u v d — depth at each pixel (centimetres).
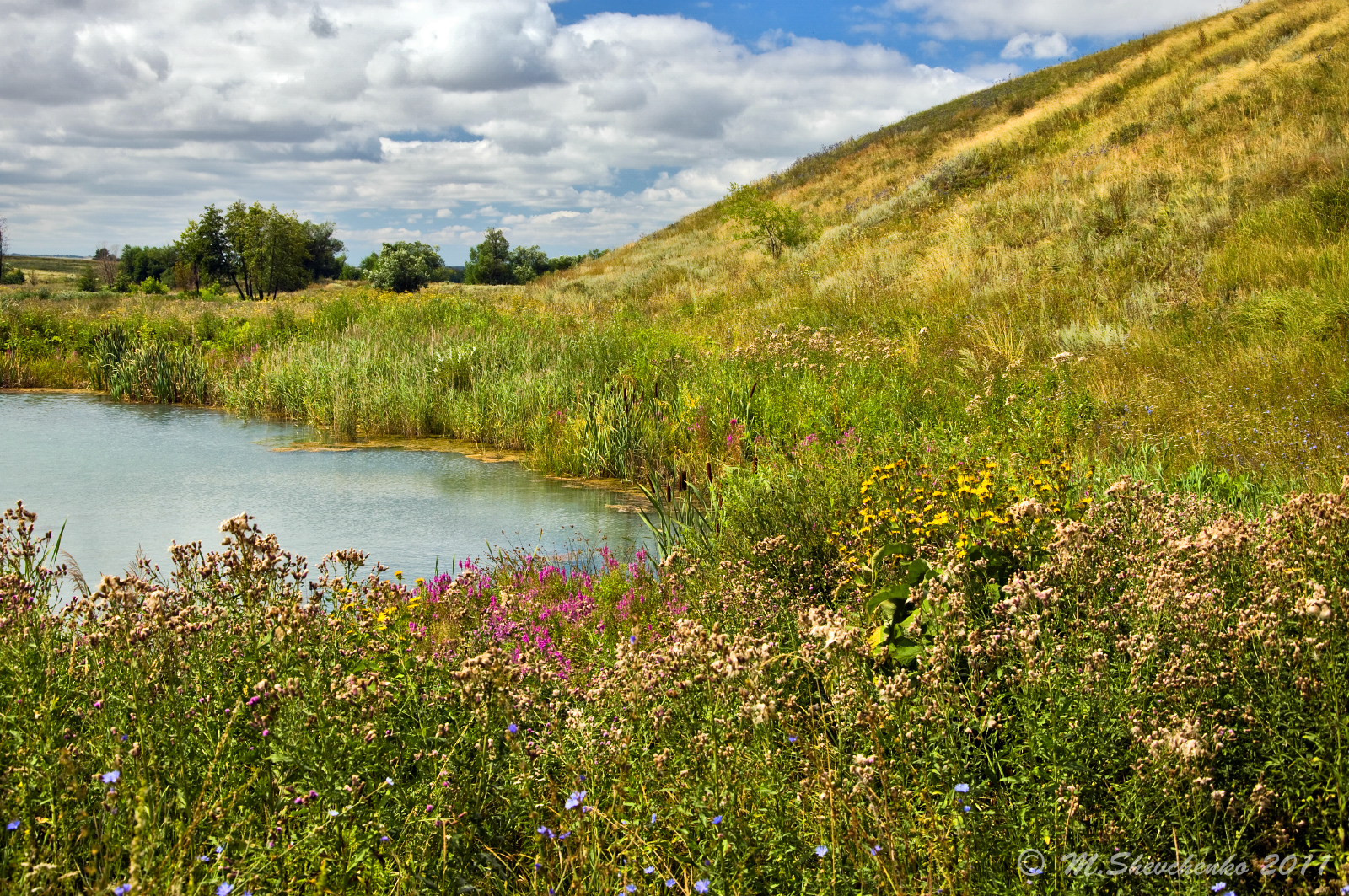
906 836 223
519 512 801
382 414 1229
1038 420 707
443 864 226
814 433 825
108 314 2316
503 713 268
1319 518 300
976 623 310
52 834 208
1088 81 3275
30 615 282
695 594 461
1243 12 3036
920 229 2109
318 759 238
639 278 2941
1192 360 945
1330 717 228
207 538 684
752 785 244
